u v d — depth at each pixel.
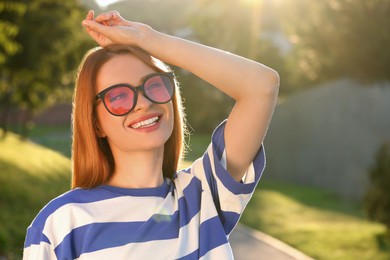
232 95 2.27
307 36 21.81
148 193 2.26
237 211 2.34
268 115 2.27
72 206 2.21
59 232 2.19
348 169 23.84
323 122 25.94
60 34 22.67
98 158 2.27
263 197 23.41
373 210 14.34
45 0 21.39
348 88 23.56
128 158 2.29
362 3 19.59
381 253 12.70
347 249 13.11
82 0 22.73
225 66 2.23
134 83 2.22
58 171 23.06
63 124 58.75
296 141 28.56
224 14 46.66
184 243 2.22
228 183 2.28
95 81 2.24
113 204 2.23
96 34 2.29
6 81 27.06
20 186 16.84
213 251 2.25
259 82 2.23
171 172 2.46
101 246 2.18
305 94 27.48
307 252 12.66
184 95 48.69
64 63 25.61
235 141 2.29
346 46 20.69
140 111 2.21
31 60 22.28
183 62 2.24
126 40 2.26
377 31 19.73
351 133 23.62
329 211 20.25
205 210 2.29
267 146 31.39
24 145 31.64
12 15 18.41
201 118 48.66
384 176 14.30
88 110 2.24
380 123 21.77
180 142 2.47
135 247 2.18
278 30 47.09
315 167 26.88
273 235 14.78
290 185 27.89
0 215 13.43
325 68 24.92
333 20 20.41
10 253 10.58
